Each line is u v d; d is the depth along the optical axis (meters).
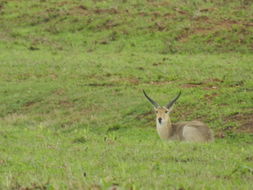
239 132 35.66
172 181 18.61
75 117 45.91
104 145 28.48
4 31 86.12
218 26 79.44
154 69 63.31
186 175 20.09
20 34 84.81
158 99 47.06
